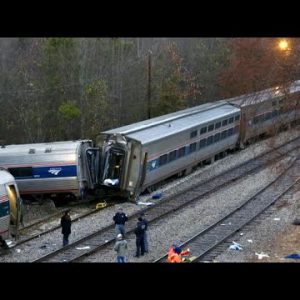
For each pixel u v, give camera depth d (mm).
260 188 59250
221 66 96125
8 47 83875
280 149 63250
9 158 53094
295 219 47406
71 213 51031
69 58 76062
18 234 42500
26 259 37719
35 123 73312
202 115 70875
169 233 43781
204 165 72625
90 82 77188
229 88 49812
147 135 56500
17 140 73875
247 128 80250
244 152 80688
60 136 75625
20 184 53125
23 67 75875
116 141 54375
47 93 74938
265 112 82062
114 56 84688
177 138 61688
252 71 44531
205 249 39562
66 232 39844
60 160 52562
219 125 72750
